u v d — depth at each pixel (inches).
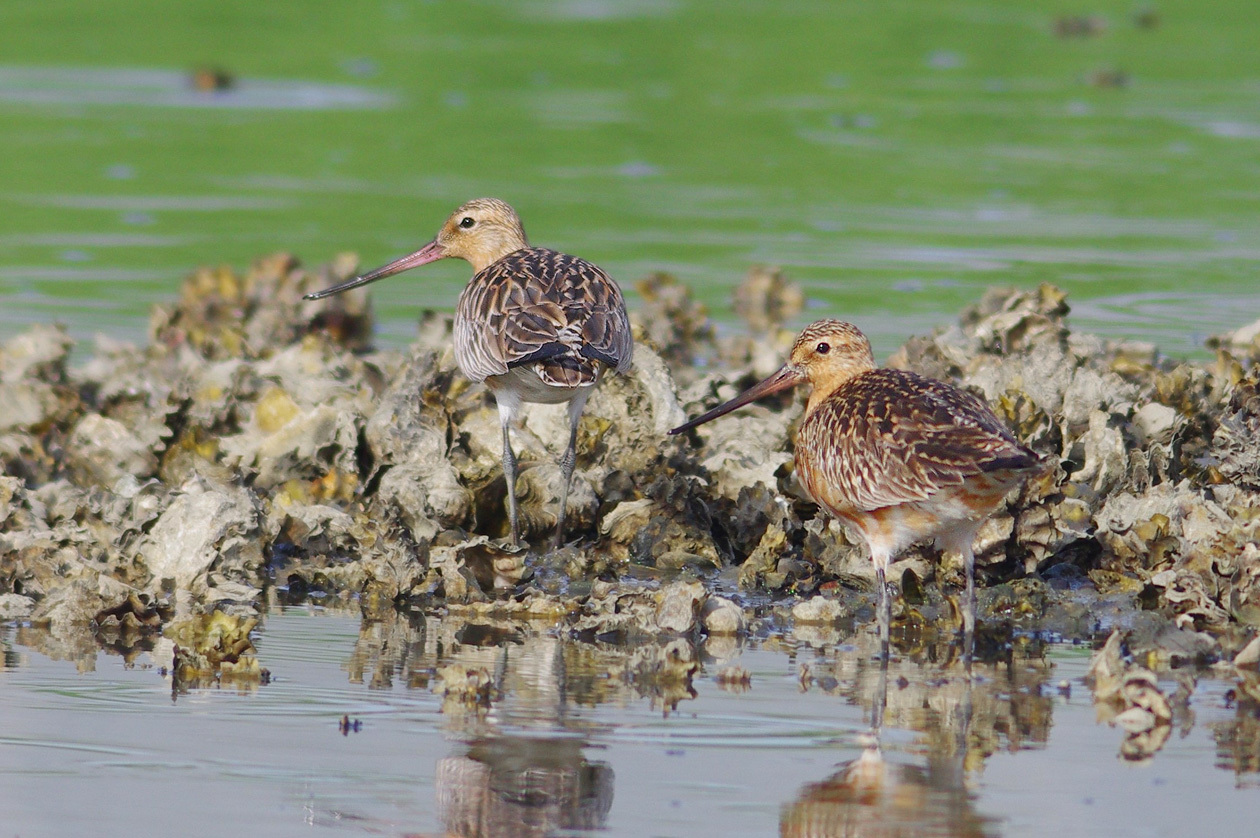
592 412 549.6
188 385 589.0
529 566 484.1
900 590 446.0
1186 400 531.2
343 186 1080.8
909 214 1005.2
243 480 515.2
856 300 797.9
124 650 404.2
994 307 681.6
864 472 400.5
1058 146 1213.7
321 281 755.4
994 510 439.5
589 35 1676.9
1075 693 369.4
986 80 1471.5
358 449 532.7
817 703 362.0
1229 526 437.7
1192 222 981.8
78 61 1514.5
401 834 290.8
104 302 798.5
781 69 1517.0
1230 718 351.3
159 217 990.4
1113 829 291.6
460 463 532.1
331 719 350.6
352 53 1574.8
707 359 695.7
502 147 1201.4
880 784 312.7
